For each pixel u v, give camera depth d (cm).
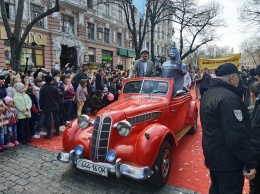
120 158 329
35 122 614
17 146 538
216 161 230
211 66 1730
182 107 550
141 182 374
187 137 634
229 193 229
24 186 355
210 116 234
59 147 535
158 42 4109
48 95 589
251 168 218
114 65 2709
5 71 750
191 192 346
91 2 2319
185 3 1939
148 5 1814
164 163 362
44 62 1817
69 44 2019
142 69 607
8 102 513
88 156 363
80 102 761
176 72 582
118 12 2786
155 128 357
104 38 2566
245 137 212
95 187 356
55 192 340
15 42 977
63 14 1992
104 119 351
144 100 449
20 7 971
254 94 342
